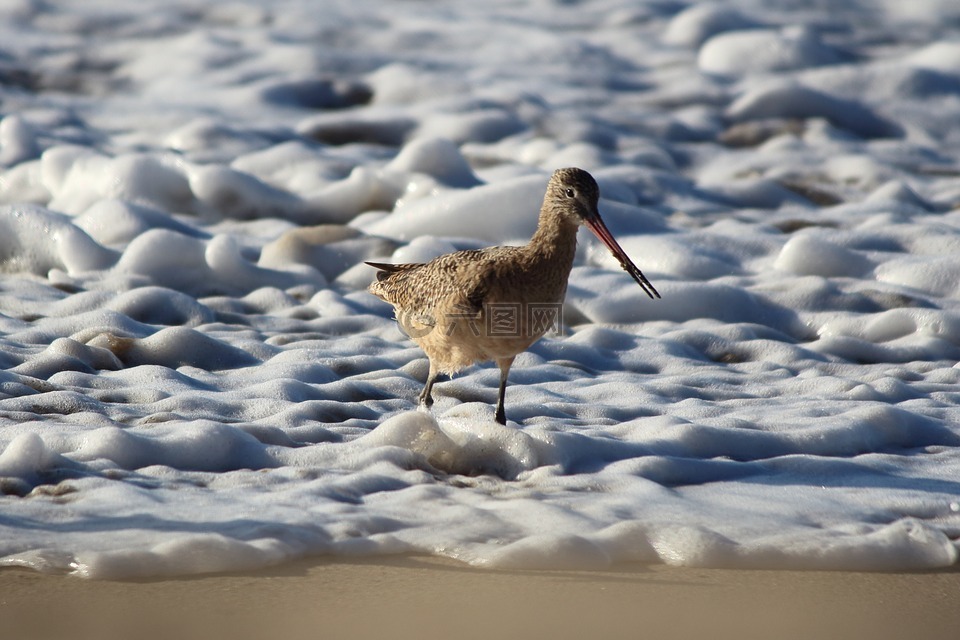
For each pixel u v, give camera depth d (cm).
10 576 582
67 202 1673
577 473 781
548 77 2461
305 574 605
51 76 2339
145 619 548
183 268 1381
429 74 2362
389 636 539
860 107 2323
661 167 1978
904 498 745
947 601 600
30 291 1288
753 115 2278
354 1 3017
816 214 1720
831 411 944
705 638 549
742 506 721
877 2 3238
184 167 1681
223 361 1059
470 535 654
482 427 812
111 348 1035
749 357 1181
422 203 1562
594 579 614
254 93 2281
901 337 1246
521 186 1552
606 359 1143
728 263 1466
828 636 555
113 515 657
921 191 1870
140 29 2636
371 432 816
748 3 3105
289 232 1476
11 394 885
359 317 1241
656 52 2675
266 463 778
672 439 841
